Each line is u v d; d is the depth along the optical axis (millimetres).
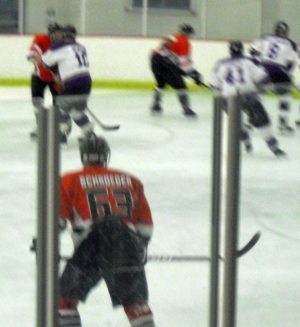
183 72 18906
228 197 5434
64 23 27844
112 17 28141
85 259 6051
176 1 28547
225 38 28812
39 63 16219
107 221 6094
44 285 5496
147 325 6090
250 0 28578
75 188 6109
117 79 26469
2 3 27391
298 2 28938
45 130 5328
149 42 26547
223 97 5434
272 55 18141
